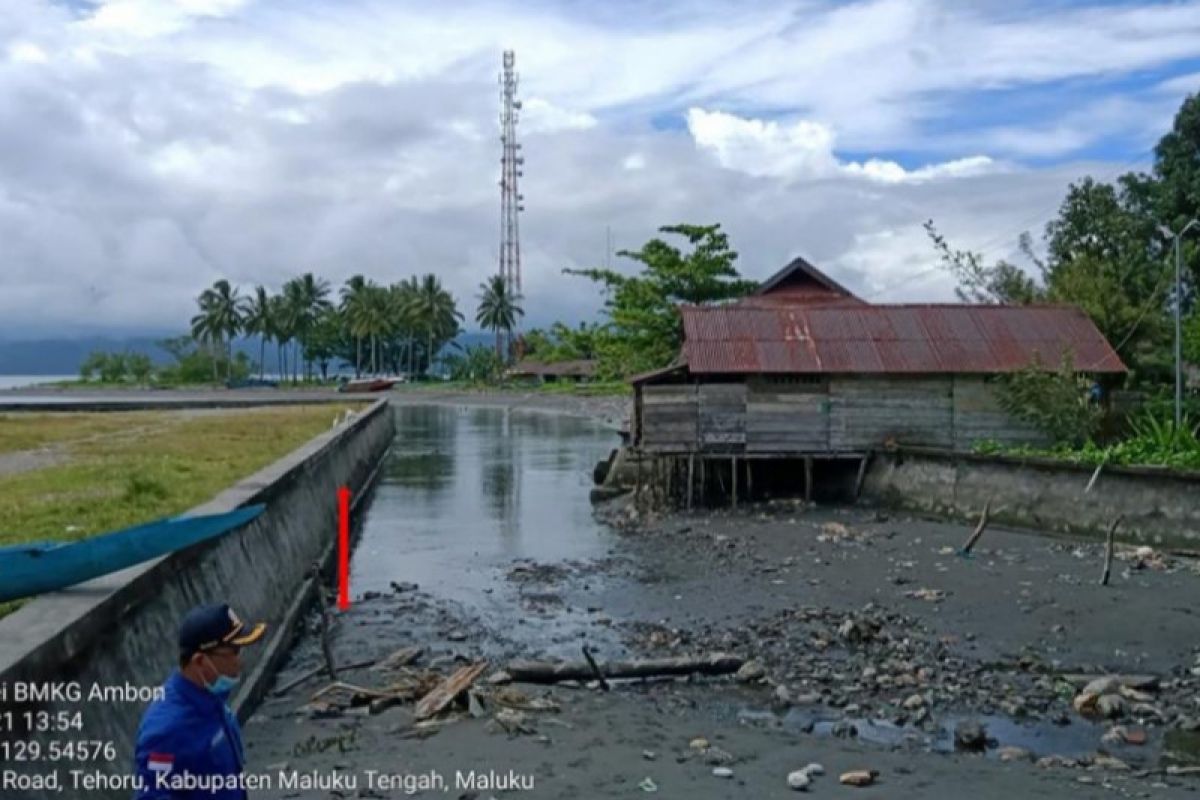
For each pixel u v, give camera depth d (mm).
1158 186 38812
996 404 30000
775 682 13656
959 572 20312
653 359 45344
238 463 26516
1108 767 10562
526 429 68625
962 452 27594
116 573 9906
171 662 10180
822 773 10312
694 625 17000
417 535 27312
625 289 46781
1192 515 21219
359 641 16203
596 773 10227
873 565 21359
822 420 30219
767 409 30219
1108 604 17359
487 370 123500
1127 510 22547
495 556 24062
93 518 16656
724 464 31516
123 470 24219
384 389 109062
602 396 89312
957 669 14188
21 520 16438
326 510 24625
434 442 58812
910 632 16188
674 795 9672
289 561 17984
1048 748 11242
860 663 14539
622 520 29016
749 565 21922
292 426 43750
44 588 9133
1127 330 33156
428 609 18484
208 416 53500
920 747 11203
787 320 31703
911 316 31891
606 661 14344
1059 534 23891
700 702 12883
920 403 30109
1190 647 15039
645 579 20969
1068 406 28688
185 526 10516
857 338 30859
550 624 17297
